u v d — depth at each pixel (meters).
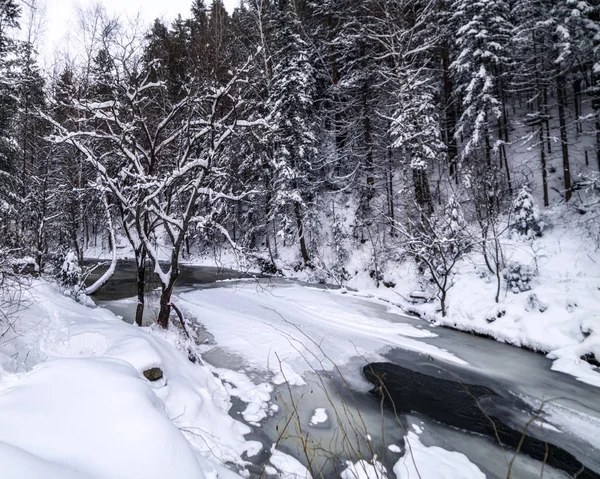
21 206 13.65
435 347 8.90
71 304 7.57
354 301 13.70
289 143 18.88
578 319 8.19
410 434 5.20
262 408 5.65
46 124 9.41
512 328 9.27
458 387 6.77
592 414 5.80
